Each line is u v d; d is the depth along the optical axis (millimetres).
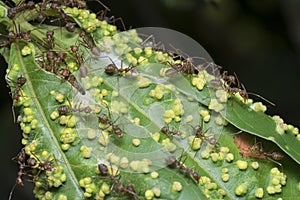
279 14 470
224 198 261
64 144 259
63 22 277
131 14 407
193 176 257
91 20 274
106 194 256
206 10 444
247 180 263
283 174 265
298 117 454
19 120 264
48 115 262
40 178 261
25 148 261
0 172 372
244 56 475
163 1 401
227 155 263
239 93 268
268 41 477
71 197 258
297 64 467
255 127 264
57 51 270
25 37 268
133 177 255
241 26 474
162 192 253
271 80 466
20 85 264
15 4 275
